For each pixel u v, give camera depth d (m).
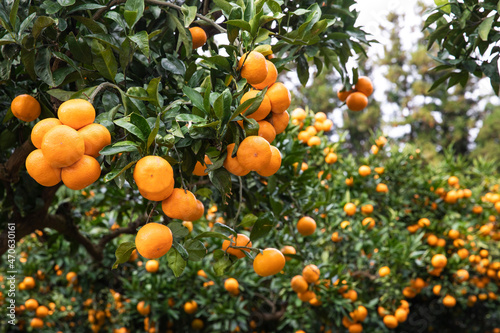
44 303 3.10
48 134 0.87
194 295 2.80
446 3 1.36
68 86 1.29
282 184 1.88
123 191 2.35
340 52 1.60
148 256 0.95
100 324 3.25
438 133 13.06
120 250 0.98
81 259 2.83
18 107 1.12
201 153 1.05
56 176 0.94
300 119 2.50
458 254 2.92
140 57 1.27
